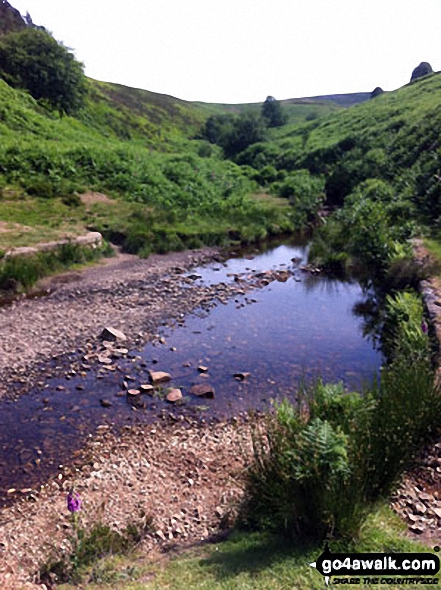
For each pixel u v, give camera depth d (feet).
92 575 13.19
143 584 12.17
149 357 31.53
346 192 107.55
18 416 24.27
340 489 12.88
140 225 65.21
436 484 16.80
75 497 13.67
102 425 23.59
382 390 19.22
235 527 15.25
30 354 30.94
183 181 97.40
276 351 32.83
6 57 147.23
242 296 45.52
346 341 34.71
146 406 25.52
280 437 14.87
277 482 14.58
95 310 39.50
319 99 485.97
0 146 83.82
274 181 134.92
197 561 13.21
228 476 19.17
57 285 45.55
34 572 13.84
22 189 73.92
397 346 29.19
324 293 46.91
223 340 34.60
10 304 39.86
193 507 17.11
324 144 151.74
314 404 16.63
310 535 13.33
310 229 83.66
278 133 230.27
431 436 19.07
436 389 19.77
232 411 25.09
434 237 55.72
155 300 42.78
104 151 97.50
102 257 56.65
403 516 14.76
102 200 77.82
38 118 119.24
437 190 69.21
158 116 261.85
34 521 16.56
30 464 20.44
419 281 41.42
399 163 100.32
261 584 11.31
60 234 56.90
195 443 21.93
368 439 14.62
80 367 29.66
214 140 257.96
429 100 142.51
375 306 42.52
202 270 55.16
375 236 54.49
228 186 107.86
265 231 75.97
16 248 49.62
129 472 19.57
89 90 206.69
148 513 16.71
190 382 28.27
